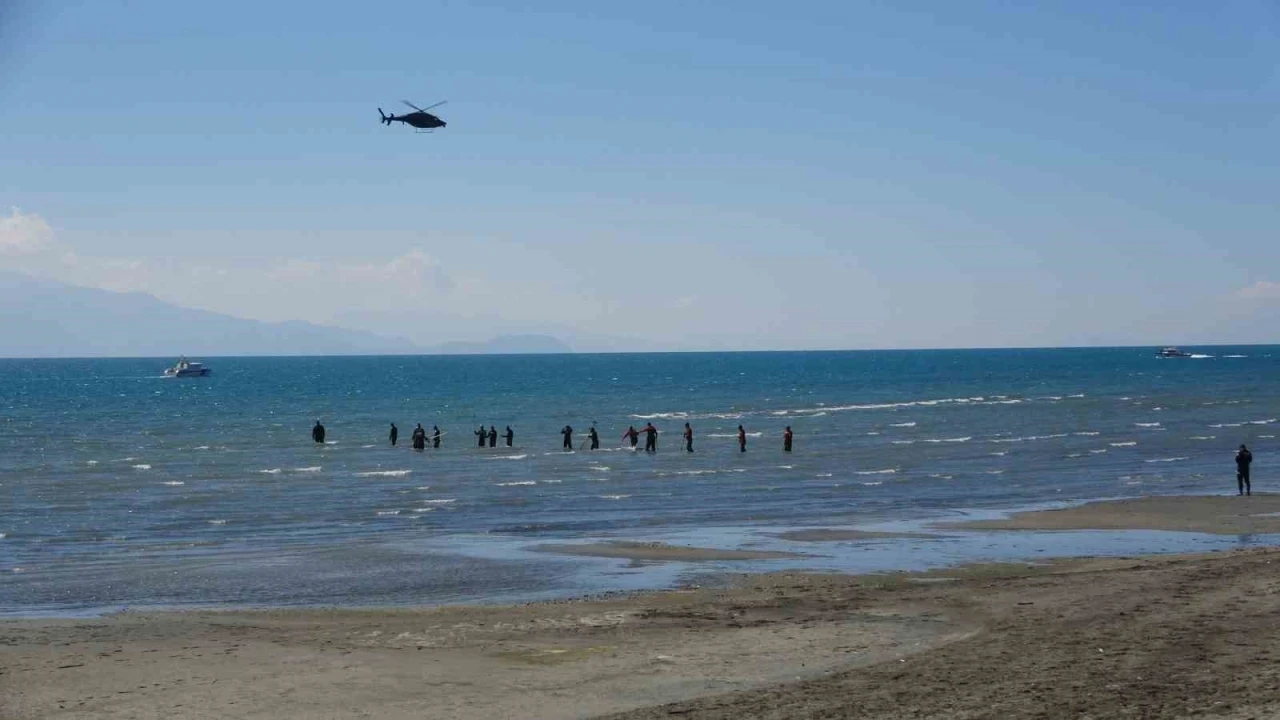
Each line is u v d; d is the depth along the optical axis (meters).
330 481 49.59
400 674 15.52
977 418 88.88
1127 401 109.19
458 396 143.38
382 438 76.94
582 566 25.91
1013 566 24.83
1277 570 21.38
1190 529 31.28
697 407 111.50
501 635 18.02
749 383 181.12
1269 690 12.72
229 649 17.14
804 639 17.16
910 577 23.47
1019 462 54.19
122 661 16.38
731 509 37.97
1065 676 13.93
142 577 25.09
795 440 70.12
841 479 47.62
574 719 13.18
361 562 26.91
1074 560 25.58
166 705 14.07
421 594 22.67
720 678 14.93
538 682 14.97
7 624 19.33
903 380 183.62
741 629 18.05
